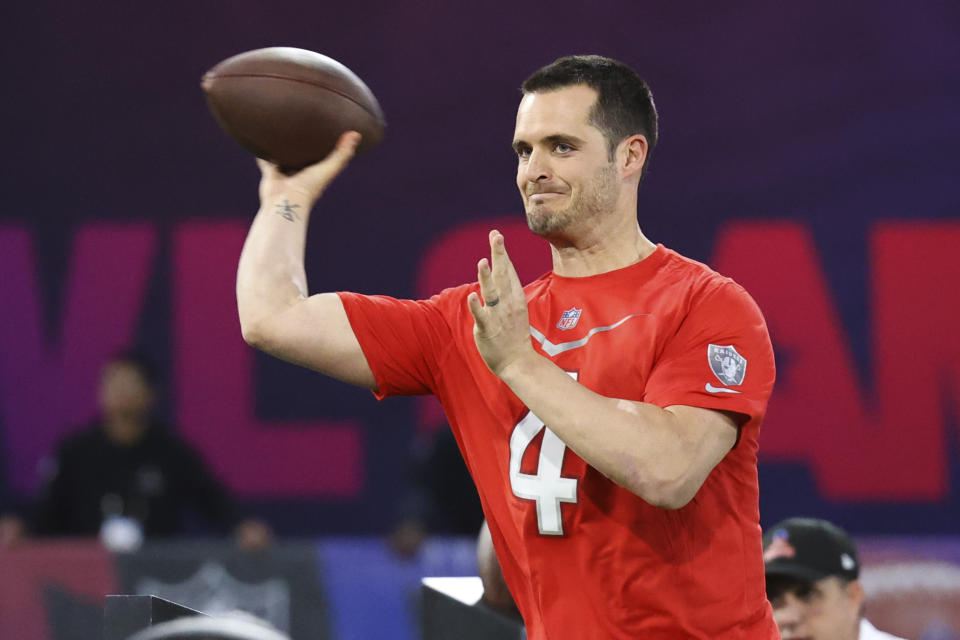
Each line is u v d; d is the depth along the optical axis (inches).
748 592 281.9
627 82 287.7
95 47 892.0
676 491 250.4
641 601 273.7
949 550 608.4
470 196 886.4
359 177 888.9
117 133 891.4
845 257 872.9
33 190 888.9
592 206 284.0
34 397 882.1
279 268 292.7
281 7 888.9
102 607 663.1
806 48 880.3
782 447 863.7
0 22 890.7
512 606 309.6
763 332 277.0
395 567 684.1
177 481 760.3
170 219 890.1
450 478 752.3
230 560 675.4
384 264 885.2
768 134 878.4
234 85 298.4
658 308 279.0
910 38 878.4
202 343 882.8
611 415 247.9
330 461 878.4
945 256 869.2
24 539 737.0
